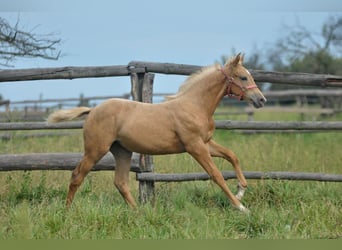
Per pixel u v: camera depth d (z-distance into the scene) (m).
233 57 10.58
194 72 11.43
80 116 10.76
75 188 10.48
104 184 12.03
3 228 8.91
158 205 10.12
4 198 11.11
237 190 11.12
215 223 9.08
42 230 8.82
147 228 9.05
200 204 10.82
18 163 11.04
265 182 11.28
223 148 10.66
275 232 8.85
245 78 10.48
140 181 11.31
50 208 9.71
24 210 9.36
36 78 11.35
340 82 11.49
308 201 10.95
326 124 11.51
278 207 10.63
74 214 9.41
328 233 8.98
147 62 11.36
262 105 10.44
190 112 10.30
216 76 10.53
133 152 11.05
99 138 10.34
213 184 11.55
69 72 11.33
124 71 11.37
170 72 11.42
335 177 11.28
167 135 10.30
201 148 10.30
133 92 11.34
